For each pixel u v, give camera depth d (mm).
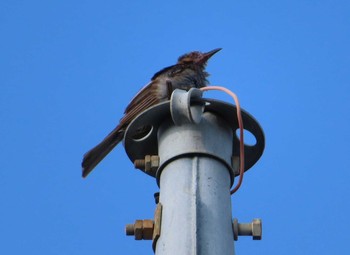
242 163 8820
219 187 8234
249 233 8016
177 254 7449
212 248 7527
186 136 8609
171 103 8609
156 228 7879
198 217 7758
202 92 8781
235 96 8883
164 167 8594
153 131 9203
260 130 9141
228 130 9008
